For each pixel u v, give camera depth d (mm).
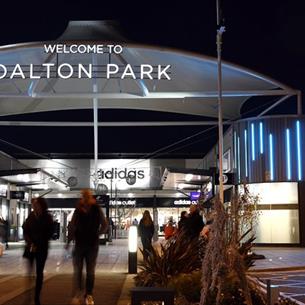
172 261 13492
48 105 47469
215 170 36656
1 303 11227
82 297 11273
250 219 26484
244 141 37656
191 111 48406
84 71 34969
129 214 68062
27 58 35938
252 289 10641
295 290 16281
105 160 67375
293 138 36250
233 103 44125
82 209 11336
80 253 11312
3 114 49500
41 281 11195
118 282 15344
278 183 36438
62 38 36719
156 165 67125
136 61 37188
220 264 9422
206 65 36094
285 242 36062
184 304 10680
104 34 37125
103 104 47875
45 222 11352
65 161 67500
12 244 42188
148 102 46812
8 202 44906
